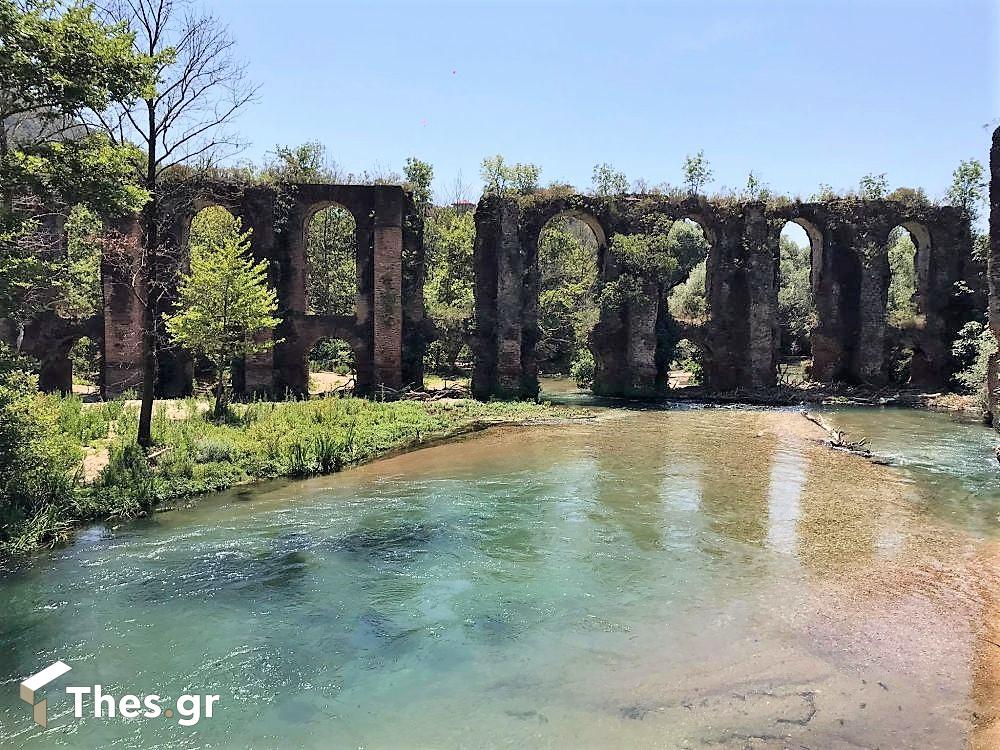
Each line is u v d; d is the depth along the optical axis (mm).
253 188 32625
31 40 12875
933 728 7449
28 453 14695
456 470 19625
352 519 15023
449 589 11328
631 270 36344
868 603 10641
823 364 39094
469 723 7719
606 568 12141
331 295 50344
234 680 8695
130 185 14984
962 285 36969
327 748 7352
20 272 14070
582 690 8312
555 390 41094
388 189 33000
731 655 9078
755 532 13969
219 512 15602
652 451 22188
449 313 35312
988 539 13578
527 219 35812
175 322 23812
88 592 11258
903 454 21766
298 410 25141
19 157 13336
